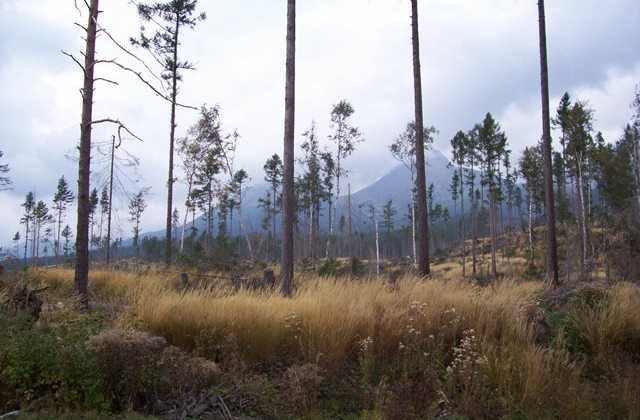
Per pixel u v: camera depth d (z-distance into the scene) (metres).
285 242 11.84
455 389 5.59
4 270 10.27
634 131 32.75
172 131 24.00
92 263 21.41
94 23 9.80
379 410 5.13
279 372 6.05
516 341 6.63
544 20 18.38
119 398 4.76
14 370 4.51
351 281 9.43
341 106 37.75
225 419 4.73
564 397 5.38
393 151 41.88
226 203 30.75
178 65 23.89
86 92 9.80
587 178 40.34
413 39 16.25
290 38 12.88
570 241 30.62
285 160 12.34
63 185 51.66
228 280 13.07
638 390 5.61
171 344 6.20
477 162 50.38
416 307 6.99
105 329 5.71
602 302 8.24
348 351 6.54
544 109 18.12
